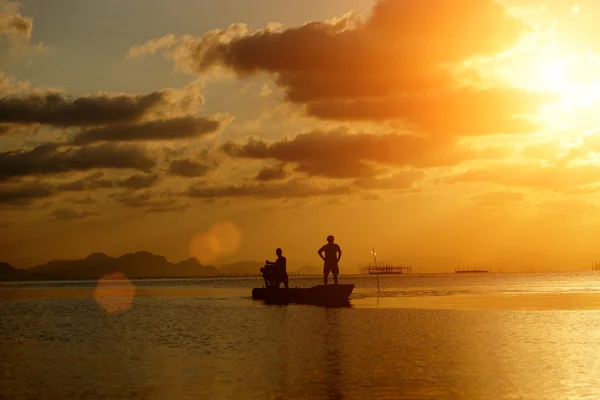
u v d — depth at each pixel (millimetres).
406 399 13219
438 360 17812
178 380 15344
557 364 17078
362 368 16609
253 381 15109
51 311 41250
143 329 27625
